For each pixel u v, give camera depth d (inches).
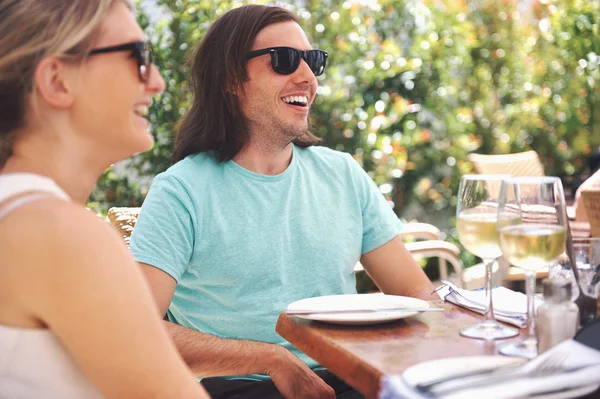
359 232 96.2
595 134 258.2
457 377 45.2
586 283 59.1
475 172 196.9
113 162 53.3
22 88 48.1
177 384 46.5
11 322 45.2
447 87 226.7
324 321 66.7
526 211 59.1
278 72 90.4
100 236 45.3
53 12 48.1
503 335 61.6
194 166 90.4
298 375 80.5
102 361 44.9
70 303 43.9
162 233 85.4
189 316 90.0
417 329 64.6
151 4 165.9
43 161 49.4
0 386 45.8
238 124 91.2
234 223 88.6
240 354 82.1
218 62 91.2
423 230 140.4
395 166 194.2
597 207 129.5
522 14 259.8
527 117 252.1
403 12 215.0
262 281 88.8
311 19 192.1
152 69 53.6
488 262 67.5
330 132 191.2
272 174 93.0
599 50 249.0
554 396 43.0
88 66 49.4
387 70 197.5
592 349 47.5
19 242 43.9
